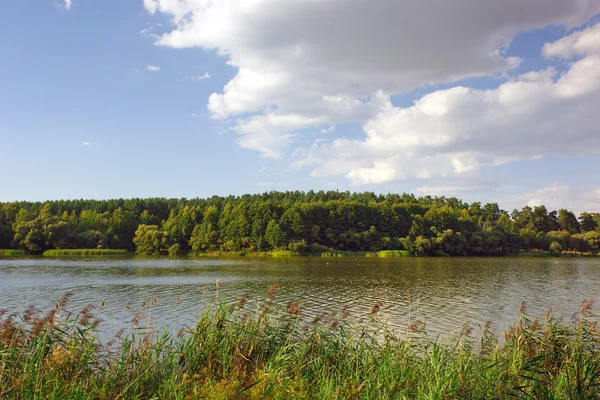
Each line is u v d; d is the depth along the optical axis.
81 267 71.75
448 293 41.22
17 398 8.39
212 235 124.38
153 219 155.38
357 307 32.53
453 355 12.01
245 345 11.61
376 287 45.47
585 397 9.30
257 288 44.31
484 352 12.02
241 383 9.45
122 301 35.22
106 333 19.22
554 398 9.23
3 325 10.27
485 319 28.11
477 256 122.50
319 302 35.00
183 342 11.79
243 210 127.25
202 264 81.12
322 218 126.94
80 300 35.88
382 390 9.77
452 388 9.59
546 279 55.22
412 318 28.16
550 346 11.91
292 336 12.75
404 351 11.85
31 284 47.56
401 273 62.22
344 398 8.98
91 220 134.88
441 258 107.25
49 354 10.00
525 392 9.27
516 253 133.25
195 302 34.28
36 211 134.00
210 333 11.60
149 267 72.69
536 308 32.88
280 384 9.44
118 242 129.38
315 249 117.25
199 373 10.48
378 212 131.50
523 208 176.50
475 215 166.00
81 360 10.16
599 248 137.88
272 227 118.38
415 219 129.50
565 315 29.59
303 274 60.34
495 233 131.38
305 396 9.17
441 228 126.44
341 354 12.03
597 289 44.88
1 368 9.05
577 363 9.85
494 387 9.59
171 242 125.19
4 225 119.62
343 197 193.25
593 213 172.75
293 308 12.91
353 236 122.25
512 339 12.80
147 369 10.07
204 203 187.00
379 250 122.19
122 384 9.79
